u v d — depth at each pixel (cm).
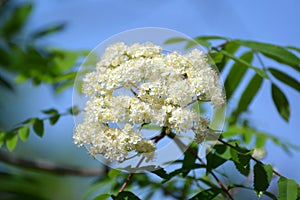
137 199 70
